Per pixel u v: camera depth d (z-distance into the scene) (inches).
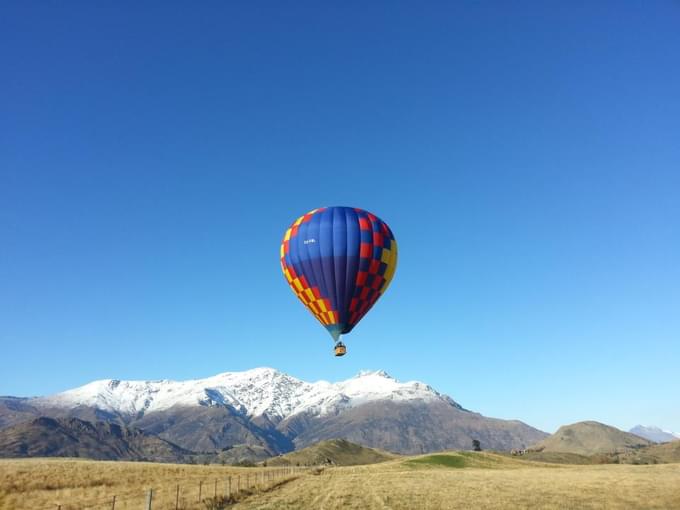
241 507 1483.8
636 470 4018.2
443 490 2087.8
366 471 4192.9
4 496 1724.9
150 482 2399.1
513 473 3575.3
